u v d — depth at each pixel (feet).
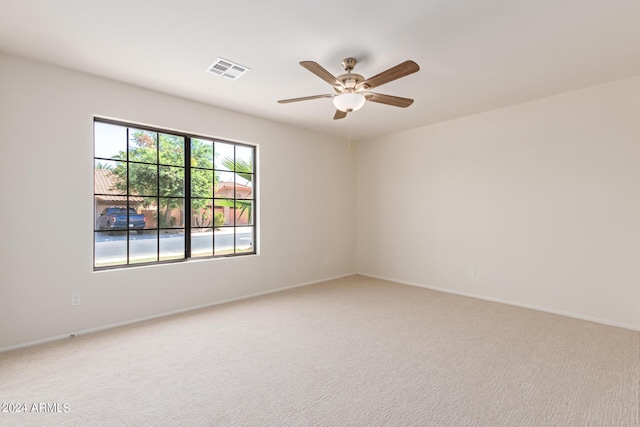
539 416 5.43
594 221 10.15
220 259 12.10
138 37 7.27
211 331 9.27
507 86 10.11
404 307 11.63
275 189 13.92
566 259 10.71
